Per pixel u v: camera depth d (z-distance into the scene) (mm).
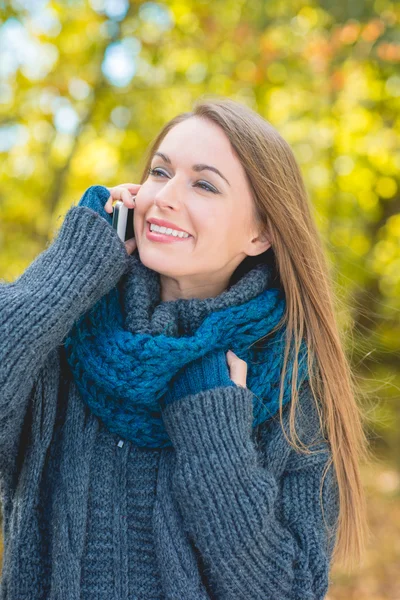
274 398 1600
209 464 1386
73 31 4840
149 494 1502
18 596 1417
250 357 1603
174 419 1438
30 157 5383
